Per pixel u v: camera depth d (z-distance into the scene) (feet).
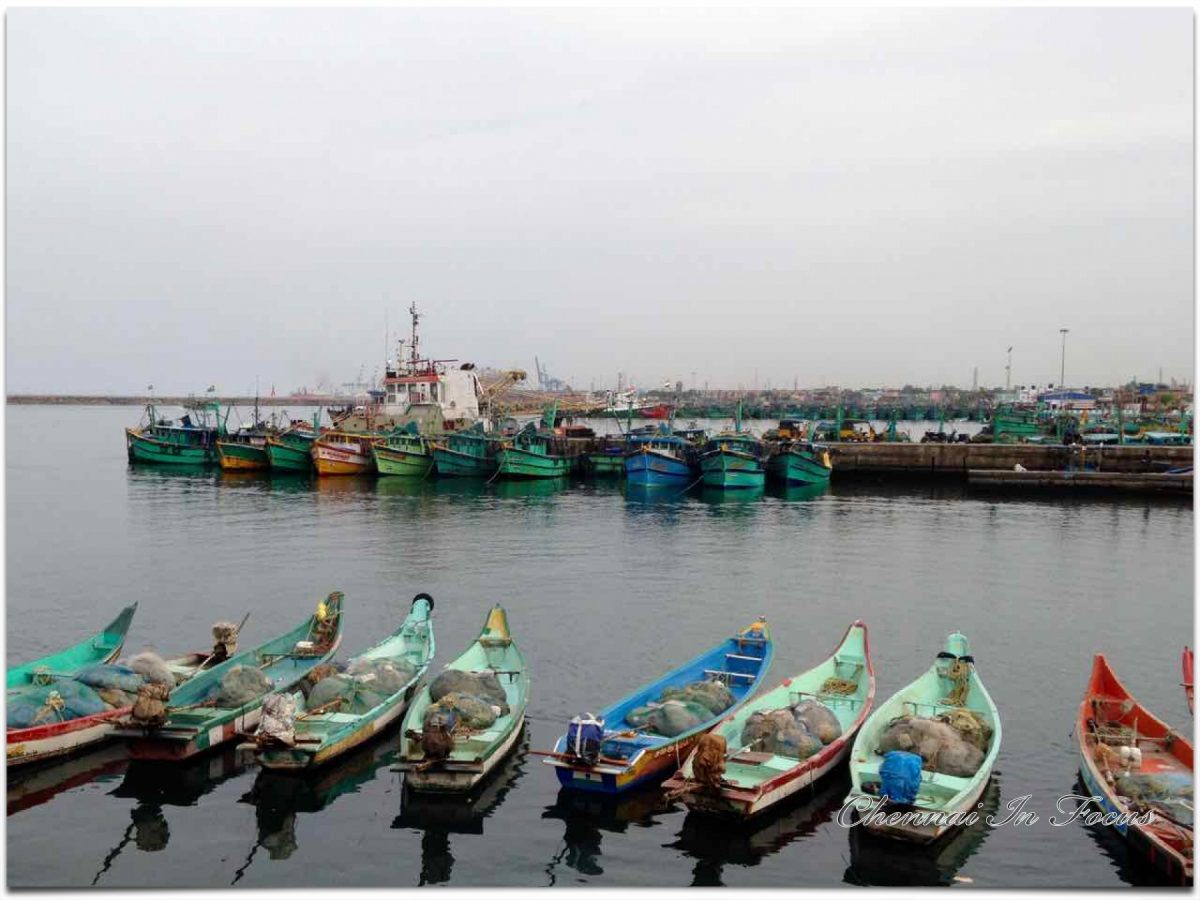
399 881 46.68
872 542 146.00
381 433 250.37
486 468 242.58
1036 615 99.09
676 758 55.72
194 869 47.73
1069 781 57.36
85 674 63.57
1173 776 51.55
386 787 56.85
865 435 298.35
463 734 56.80
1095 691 61.82
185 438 271.90
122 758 59.47
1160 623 96.07
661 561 128.36
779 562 128.47
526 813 53.36
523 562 126.41
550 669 78.89
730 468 218.79
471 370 275.39
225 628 72.64
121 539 141.79
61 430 504.02
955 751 52.85
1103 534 155.02
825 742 56.39
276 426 303.07
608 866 48.03
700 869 47.88
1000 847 49.60
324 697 60.85
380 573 117.80
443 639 86.84
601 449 275.59
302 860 48.62
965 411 540.93
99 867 47.80
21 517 163.73
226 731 59.62
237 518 165.37
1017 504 196.65
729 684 67.15
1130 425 325.42
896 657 83.30
